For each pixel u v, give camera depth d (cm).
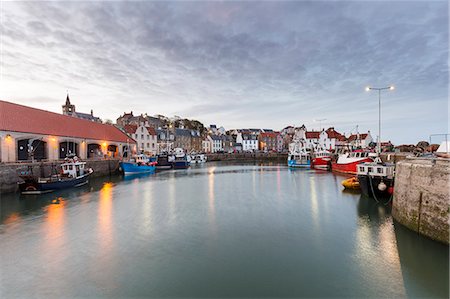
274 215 1507
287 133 12088
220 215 1514
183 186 2675
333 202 1834
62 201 1895
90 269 862
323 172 4106
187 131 9094
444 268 855
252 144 11606
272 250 1011
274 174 3859
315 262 909
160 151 6994
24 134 2766
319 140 8612
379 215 1459
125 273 836
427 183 1008
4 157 2542
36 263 906
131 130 6569
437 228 949
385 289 742
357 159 3522
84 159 3412
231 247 1041
